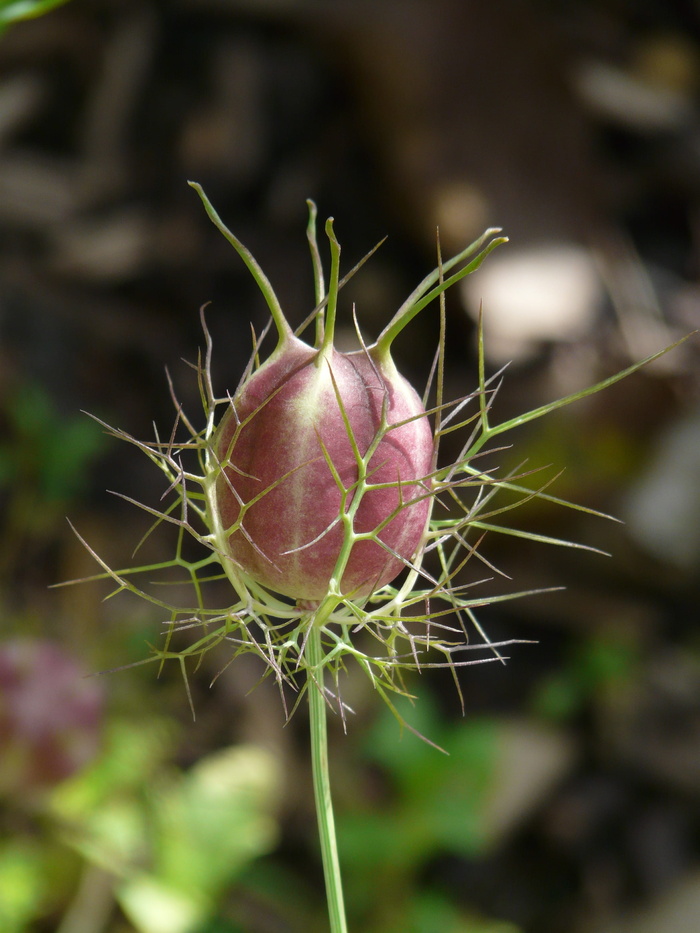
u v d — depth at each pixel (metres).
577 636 0.38
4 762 0.27
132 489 0.39
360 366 0.16
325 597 0.17
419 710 0.31
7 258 0.43
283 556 0.16
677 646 0.38
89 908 0.28
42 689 0.27
